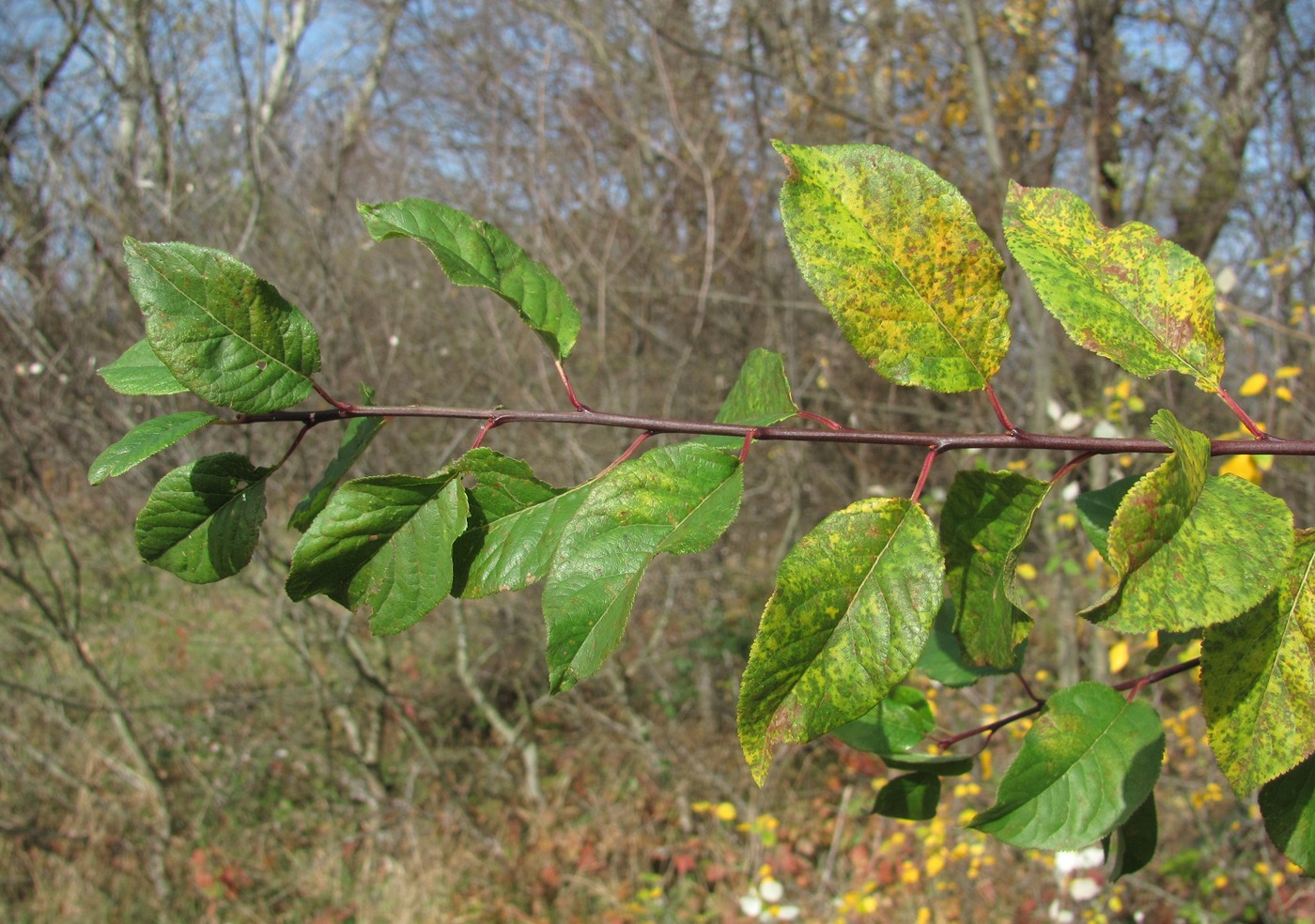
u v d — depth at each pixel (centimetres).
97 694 561
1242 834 399
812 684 60
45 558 651
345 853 518
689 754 558
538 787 554
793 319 617
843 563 62
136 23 557
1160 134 600
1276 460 377
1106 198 521
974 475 73
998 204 463
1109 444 71
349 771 568
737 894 475
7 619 521
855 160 71
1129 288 75
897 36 657
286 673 617
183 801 533
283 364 78
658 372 658
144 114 620
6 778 498
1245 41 576
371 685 524
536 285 86
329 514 74
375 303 645
